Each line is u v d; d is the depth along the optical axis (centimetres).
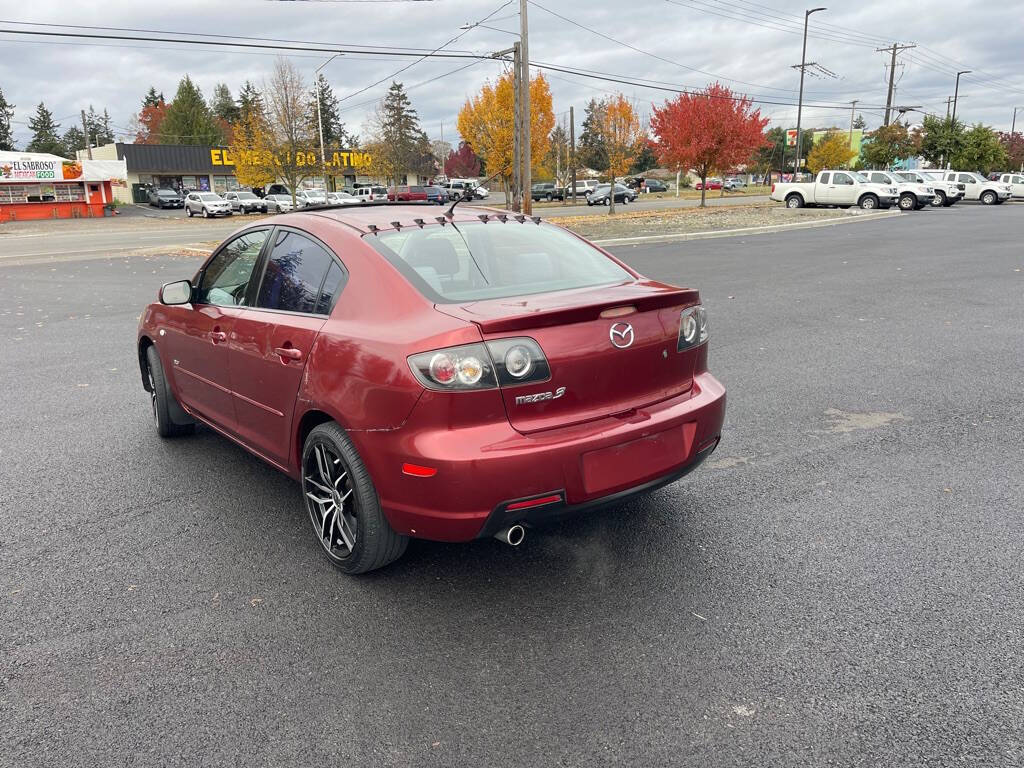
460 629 300
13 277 1652
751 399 593
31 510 421
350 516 337
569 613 309
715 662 274
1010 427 514
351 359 311
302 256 374
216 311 427
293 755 234
